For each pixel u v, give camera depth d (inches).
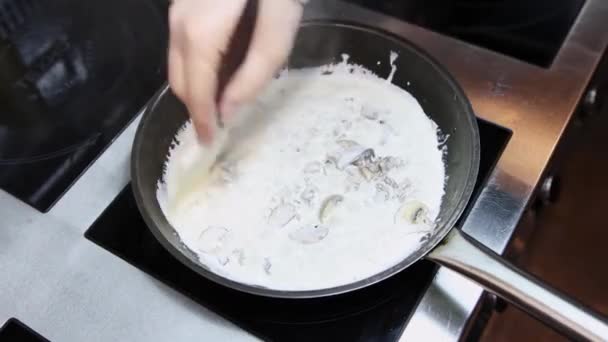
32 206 29.9
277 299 26.8
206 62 26.5
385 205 29.2
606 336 22.7
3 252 29.0
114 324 27.1
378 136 31.1
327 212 29.3
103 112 32.3
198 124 27.7
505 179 28.3
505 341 40.9
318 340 26.0
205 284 27.3
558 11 33.8
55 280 28.2
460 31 33.8
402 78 31.5
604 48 31.4
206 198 30.0
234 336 26.3
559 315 23.2
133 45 34.4
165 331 26.8
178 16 26.7
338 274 27.5
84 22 35.6
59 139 31.6
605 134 41.0
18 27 35.8
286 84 32.9
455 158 28.9
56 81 33.6
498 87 30.8
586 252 41.6
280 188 30.1
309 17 33.2
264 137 31.5
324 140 31.3
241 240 28.8
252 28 28.0
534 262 41.0
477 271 24.3
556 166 31.2
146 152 29.1
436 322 25.8
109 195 30.0
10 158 31.3
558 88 30.5
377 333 25.9
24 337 27.5
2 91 33.5
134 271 27.9
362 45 31.3
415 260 24.8
